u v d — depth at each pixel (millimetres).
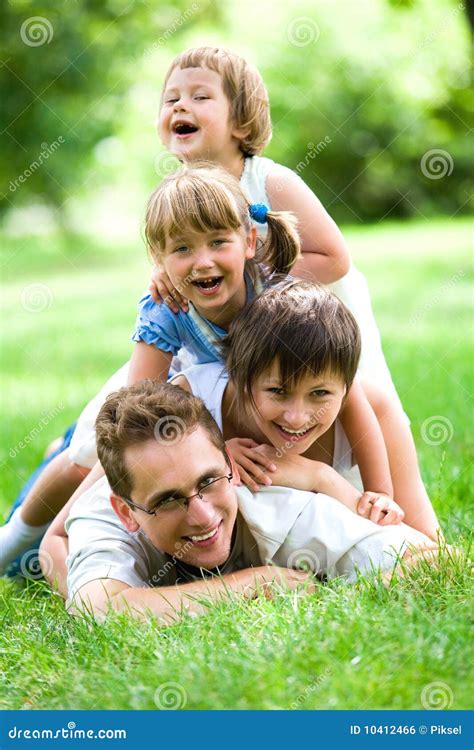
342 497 2893
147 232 2949
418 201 18172
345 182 18281
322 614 2330
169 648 2289
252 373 2729
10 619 2764
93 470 3119
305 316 2695
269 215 3121
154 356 3105
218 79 3402
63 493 3354
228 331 3008
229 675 2090
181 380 3016
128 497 2652
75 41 16438
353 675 2057
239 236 2904
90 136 17750
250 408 2793
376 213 18250
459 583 2510
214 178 2891
